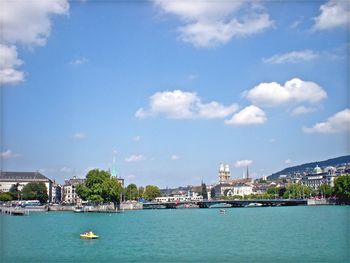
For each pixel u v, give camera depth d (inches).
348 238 4726.9
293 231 5551.2
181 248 4229.8
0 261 3597.4
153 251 4062.5
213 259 3604.8
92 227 6599.4
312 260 3501.5
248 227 6294.3
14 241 4800.7
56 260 3636.8
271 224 6702.8
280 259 3553.2
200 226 6678.2
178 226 6702.8
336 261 3442.4
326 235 5036.9
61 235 5403.5
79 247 4352.9
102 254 3919.8
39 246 4416.8
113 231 5949.8
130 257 3747.5
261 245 4333.2
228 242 4613.7
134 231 5940.0
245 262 3457.2
